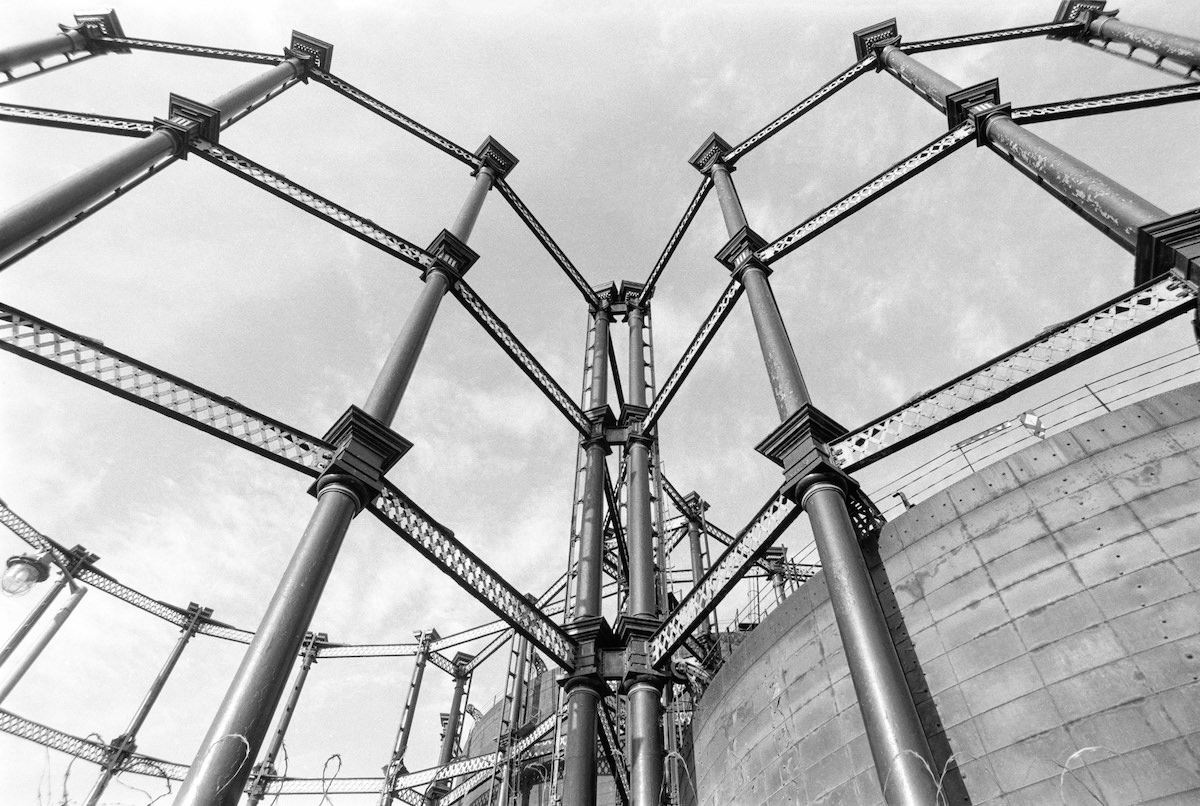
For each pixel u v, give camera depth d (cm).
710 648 1555
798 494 896
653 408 1589
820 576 996
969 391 859
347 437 934
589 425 1623
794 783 888
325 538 824
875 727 632
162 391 877
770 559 1745
